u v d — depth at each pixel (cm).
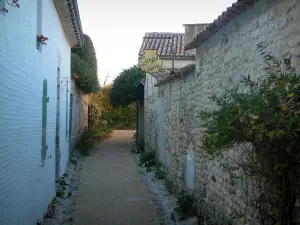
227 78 522
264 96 302
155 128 1311
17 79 422
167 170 1016
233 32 498
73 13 886
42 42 587
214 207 582
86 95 2203
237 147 445
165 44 1596
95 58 2439
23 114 459
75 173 1180
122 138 2411
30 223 515
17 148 427
